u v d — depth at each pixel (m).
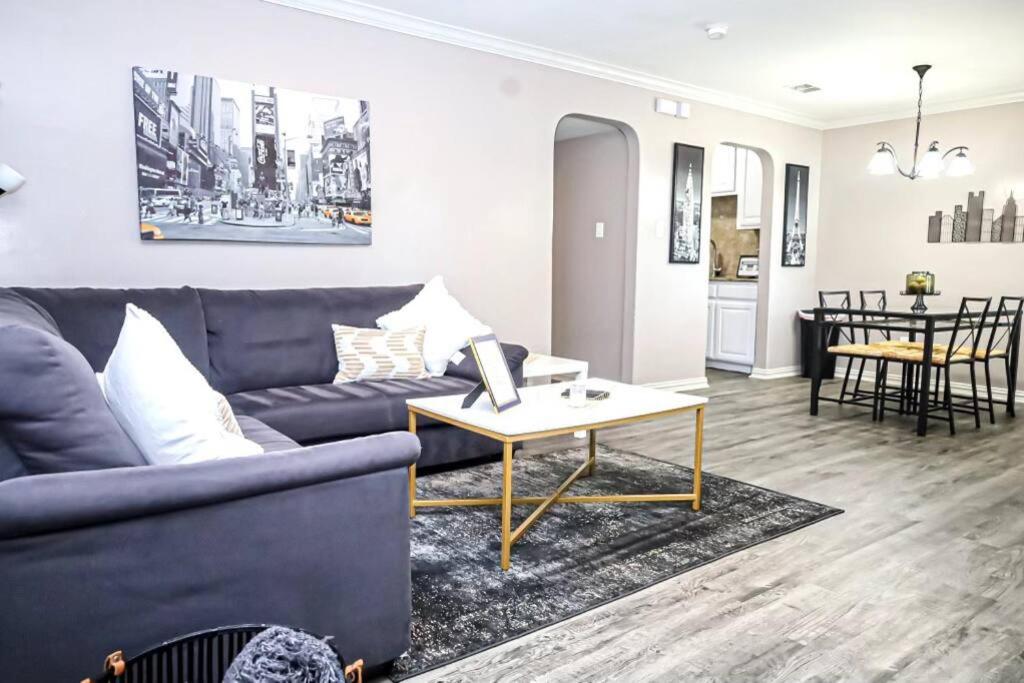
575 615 2.01
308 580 1.51
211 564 1.38
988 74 4.86
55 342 1.34
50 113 2.92
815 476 3.39
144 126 3.12
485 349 2.57
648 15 3.79
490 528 2.66
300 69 3.54
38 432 1.33
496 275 4.41
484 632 1.91
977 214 5.59
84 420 1.36
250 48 3.39
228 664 1.33
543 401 2.74
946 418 4.76
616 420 2.47
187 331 2.96
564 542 2.53
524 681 1.69
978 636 1.91
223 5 3.30
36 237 2.93
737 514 2.83
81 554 1.25
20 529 1.18
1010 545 2.55
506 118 4.35
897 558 2.43
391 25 3.80
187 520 1.35
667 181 5.33
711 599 2.12
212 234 3.34
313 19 3.56
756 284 6.43
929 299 5.93
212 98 3.28
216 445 1.54
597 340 5.61
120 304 2.84
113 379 1.55
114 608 1.29
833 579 2.26
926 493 3.14
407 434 1.67
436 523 2.71
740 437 4.18
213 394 1.84
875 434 4.29
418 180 4.00
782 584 2.22
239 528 1.41
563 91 4.61
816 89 5.33
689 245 5.51
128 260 3.16
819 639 1.89
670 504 2.95
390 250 3.94
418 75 3.95
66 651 1.26
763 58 4.55
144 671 1.23
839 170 6.45
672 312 5.51
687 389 5.68
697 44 4.28
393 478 1.62
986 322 5.31
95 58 3.00
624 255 5.33
